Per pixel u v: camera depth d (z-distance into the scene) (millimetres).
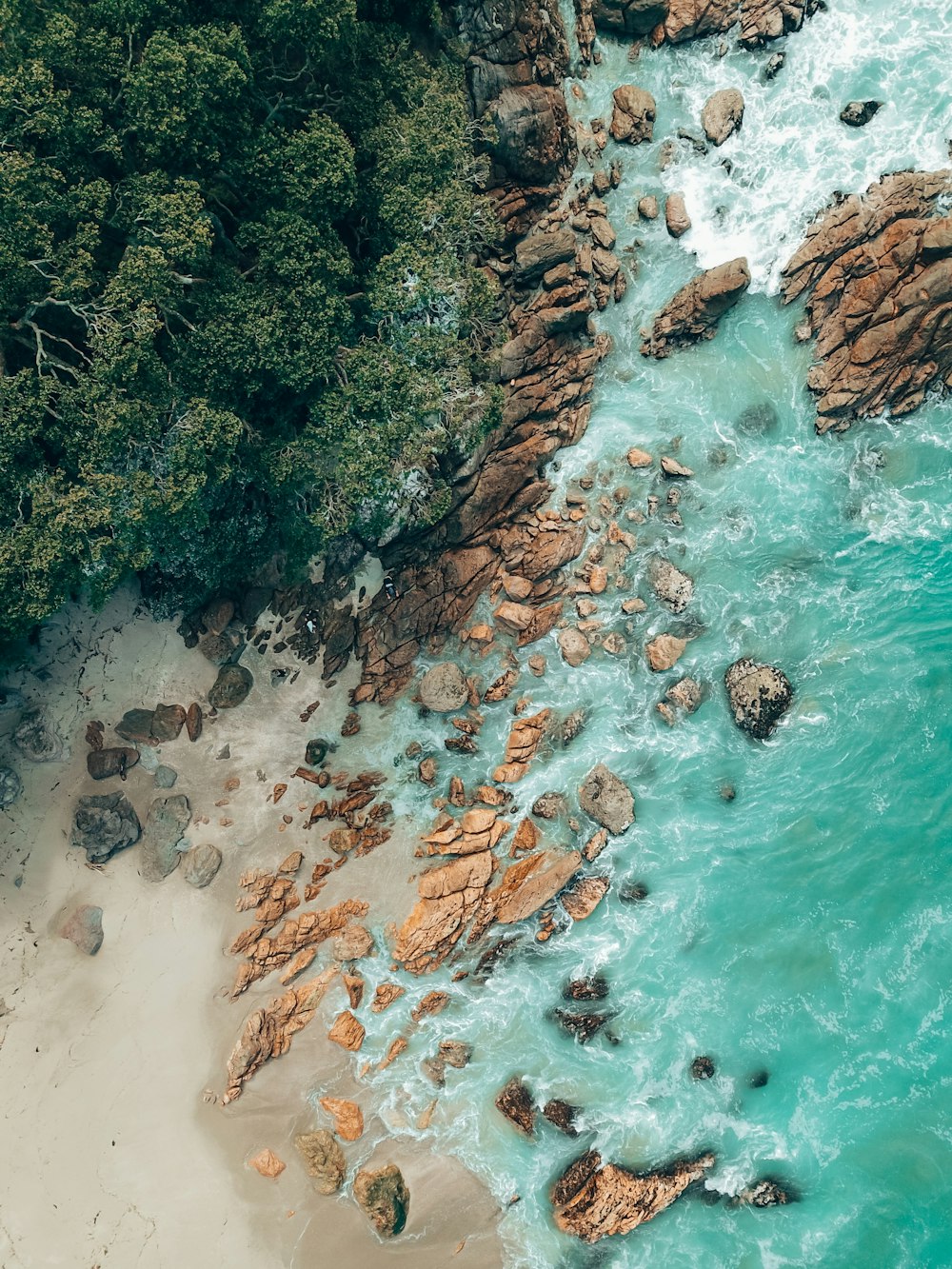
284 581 42969
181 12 30812
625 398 44531
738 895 41594
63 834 41781
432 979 41531
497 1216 39688
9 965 40750
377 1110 40594
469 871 41312
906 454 43250
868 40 42781
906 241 40469
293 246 33125
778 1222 38969
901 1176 39000
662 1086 40250
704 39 43625
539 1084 40562
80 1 30938
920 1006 40406
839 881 41469
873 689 42219
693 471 43594
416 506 39906
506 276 42062
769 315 43344
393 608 43156
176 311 32281
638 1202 38781
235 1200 39750
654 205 43625
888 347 41406
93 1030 40844
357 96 35500
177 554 38250
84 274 30766
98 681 42000
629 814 41625
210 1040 41094
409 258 35156
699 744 42281
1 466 30344
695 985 41000
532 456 42812
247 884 41938
